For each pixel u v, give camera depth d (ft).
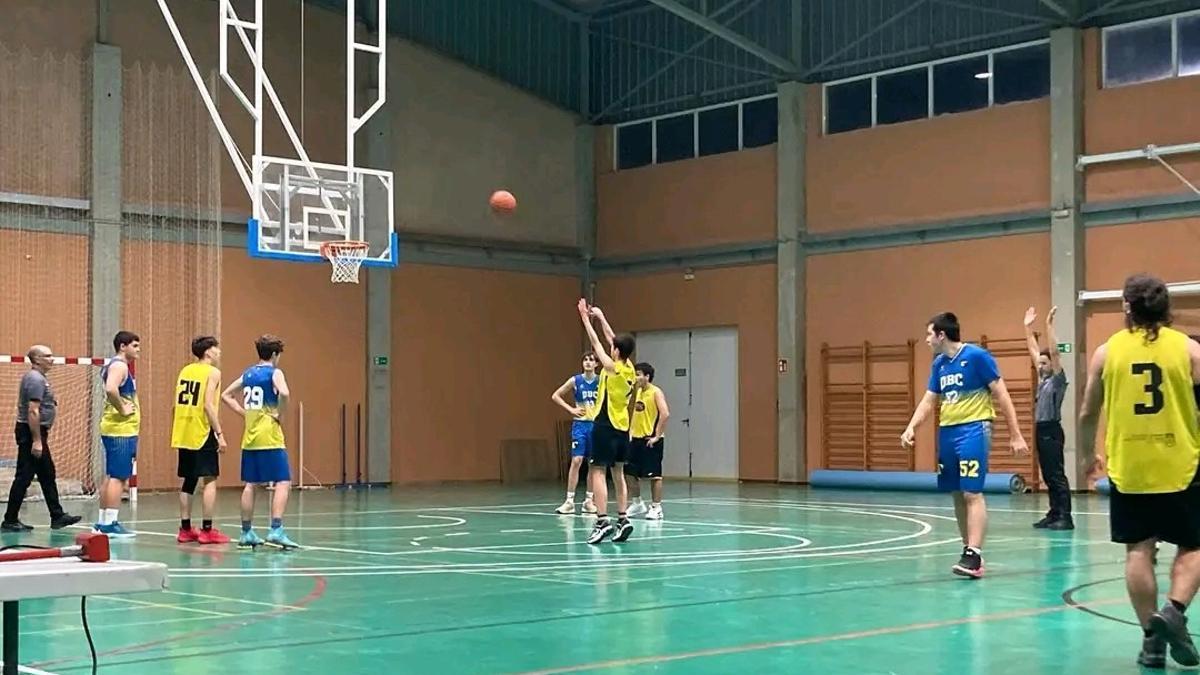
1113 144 69.41
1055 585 29.84
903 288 76.95
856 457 78.59
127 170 70.95
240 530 45.62
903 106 78.23
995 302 73.15
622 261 90.89
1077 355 69.51
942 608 26.08
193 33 73.77
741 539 42.01
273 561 35.01
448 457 85.20
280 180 52.34
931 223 75.66
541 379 90.48
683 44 87.71
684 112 88.17
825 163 80.74
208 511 40.06
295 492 73.41
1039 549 38.55
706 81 86.48
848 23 79.66
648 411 51.26
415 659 20.39
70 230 69.05
